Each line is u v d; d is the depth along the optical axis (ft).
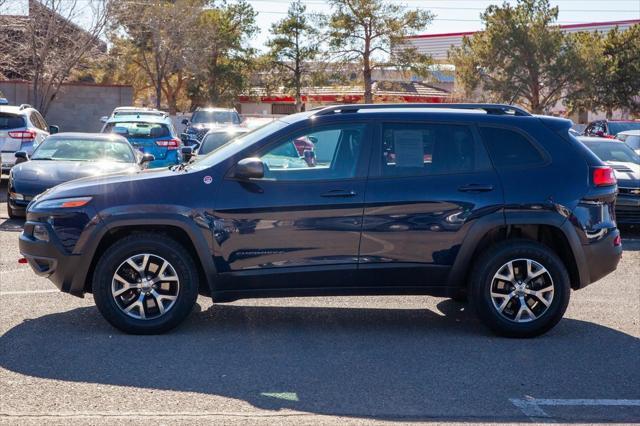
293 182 22.25
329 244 22.18
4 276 30.04
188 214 21.89
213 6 165.17
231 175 22.21
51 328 22.76
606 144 51.01
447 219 22.38
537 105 130.31
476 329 23.84
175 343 21.52
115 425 15.81
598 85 134.82
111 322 22.03
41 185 42.39
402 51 147.84
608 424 16.49
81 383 18.22
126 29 132.57
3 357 20.02
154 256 21.95
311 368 19.69
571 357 21.11
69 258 22.02
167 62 146.82
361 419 16.40
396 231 22.30
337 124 22.79
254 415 16.51
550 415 16.90
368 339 22.48
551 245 23.98
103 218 21.90
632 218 44.57
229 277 22.12
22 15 104.94
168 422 16.02
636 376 19.60
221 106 171.01
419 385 18.60
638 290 30.40
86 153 45.52
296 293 22.43
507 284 22.59
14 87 112.16
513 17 126.93
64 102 119.34
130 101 121.29
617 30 143.23
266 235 22.04
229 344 21.58
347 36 145.79
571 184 22.80
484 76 132.77
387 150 22.71
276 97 175.83
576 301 28.22
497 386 18.65
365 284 22.47
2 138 58.18
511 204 22.48
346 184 22.27
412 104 23.93
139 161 46.39
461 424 16.28
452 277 22.62
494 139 23.04
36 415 16.28
